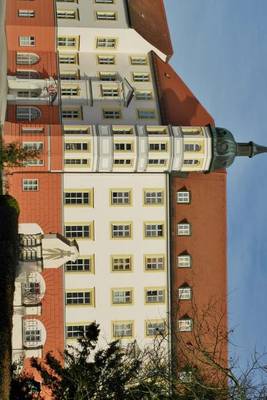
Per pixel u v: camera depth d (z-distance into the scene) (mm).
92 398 37688
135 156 65562
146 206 67062
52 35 71125
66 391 37812
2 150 52719
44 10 71750
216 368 32344
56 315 64812
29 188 65062
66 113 67500
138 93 70312
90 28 71625
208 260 68125
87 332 43781
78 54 71938
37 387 41344
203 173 69312
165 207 67438
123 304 66250
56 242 60438
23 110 66812
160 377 36125
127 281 66438
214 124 70625
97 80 70438
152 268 67000
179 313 66000
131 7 74312
